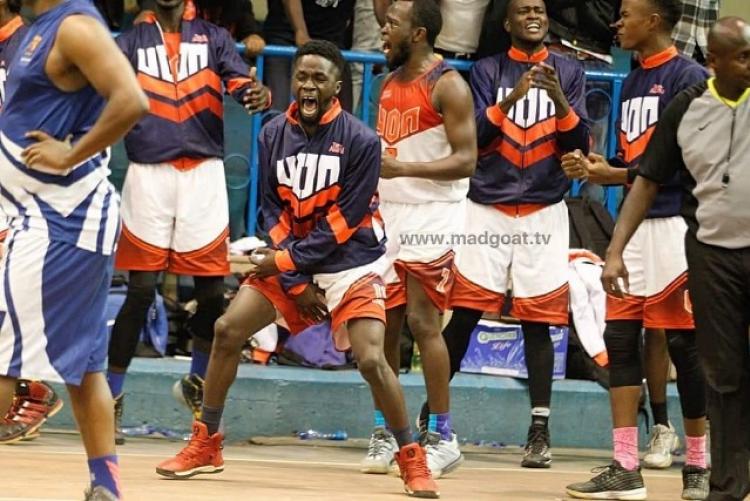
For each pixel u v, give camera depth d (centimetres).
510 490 1614
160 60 1838
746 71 1376
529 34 1908
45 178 1066
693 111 1412
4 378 1065
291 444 1977
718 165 1386
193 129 1845
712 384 1404
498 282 1895
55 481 1445
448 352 1881
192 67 1845
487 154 1903
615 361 1579
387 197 1712
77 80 1057
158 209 1836
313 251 1466
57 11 1050
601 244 2153
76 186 1076
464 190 1733
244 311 1503
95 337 1105
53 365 1073
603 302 2089
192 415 1984
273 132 1523
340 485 1565
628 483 1562
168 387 1983
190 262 1856
